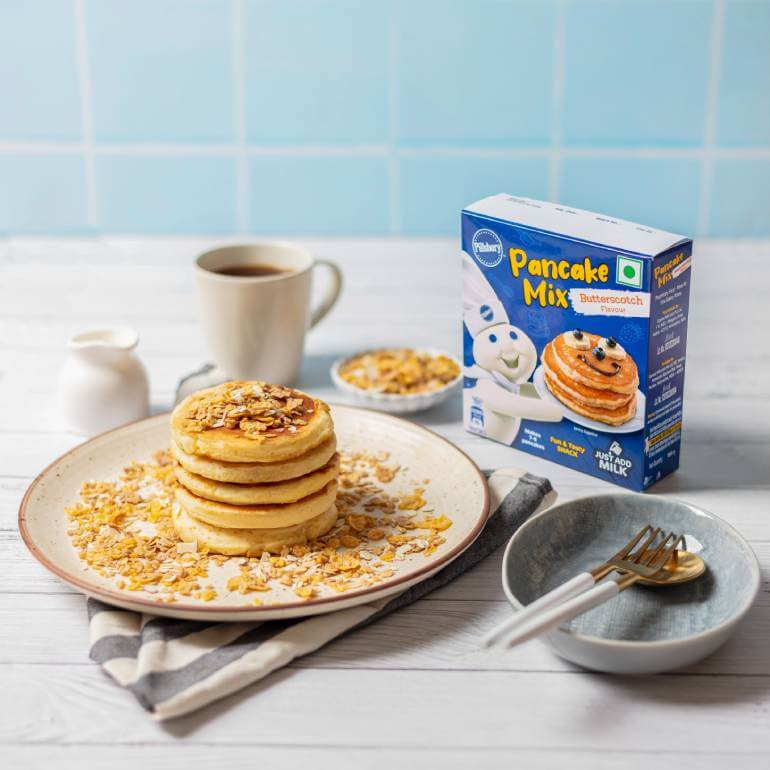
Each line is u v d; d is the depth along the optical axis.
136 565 1.01
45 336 1.36
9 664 0.96
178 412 1.06
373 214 1.72
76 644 0.97
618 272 1.06
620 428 1.10
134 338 1.21
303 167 1.70
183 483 1.04
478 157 1.69
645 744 0.90
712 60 1.64
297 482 1.03
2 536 1.07
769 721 0.91
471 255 1.14
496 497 1.07
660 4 1.62
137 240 1.60
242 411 1.04
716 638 0.91
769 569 1.02
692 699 0.93
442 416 1.22
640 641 0.94
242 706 0.93
